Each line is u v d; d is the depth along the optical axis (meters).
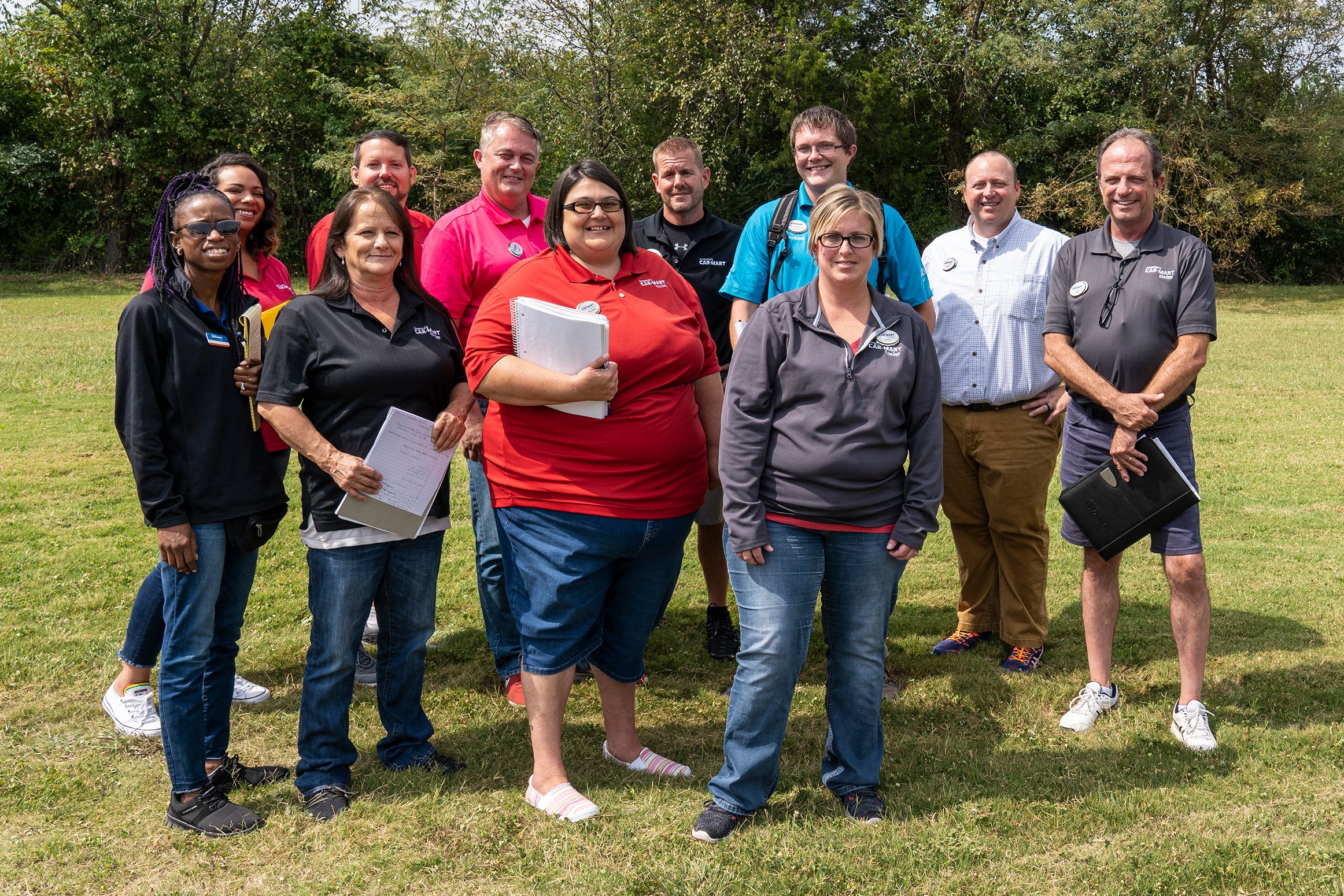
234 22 23.88
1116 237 3.50
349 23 25.52
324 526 2.96
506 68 22.33
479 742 3.46
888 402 2.78
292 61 24.25
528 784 3.10
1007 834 2.83
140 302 2.75
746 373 2.81
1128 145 3.35
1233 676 3.89
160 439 2.76
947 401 4.13
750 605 2.83
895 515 2.86
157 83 22.95
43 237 24.33
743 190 22.44
